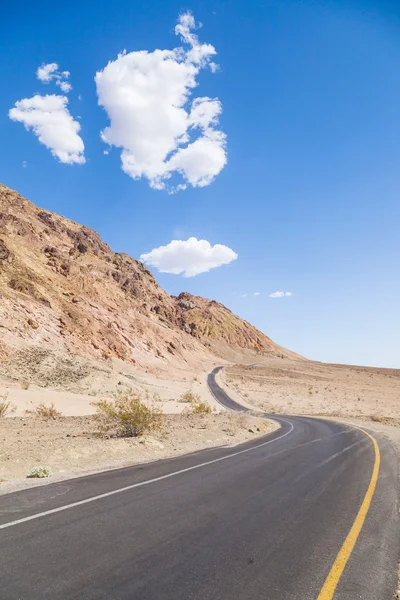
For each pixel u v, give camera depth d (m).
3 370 35.66
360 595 3.85
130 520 5.64
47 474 8.25
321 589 3.91
